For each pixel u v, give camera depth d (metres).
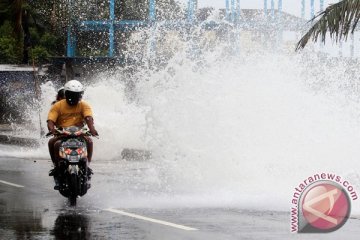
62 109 25.67
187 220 21.17
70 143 24.67
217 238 18.27
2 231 19.45
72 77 88.00
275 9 96.75
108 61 86.00
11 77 97.69
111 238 18.34
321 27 35.22
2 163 42.09
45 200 25.95
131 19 103.19
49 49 120.19
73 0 96.50
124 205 24.58
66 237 18.55
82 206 24.34
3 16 106.00
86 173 24.83
